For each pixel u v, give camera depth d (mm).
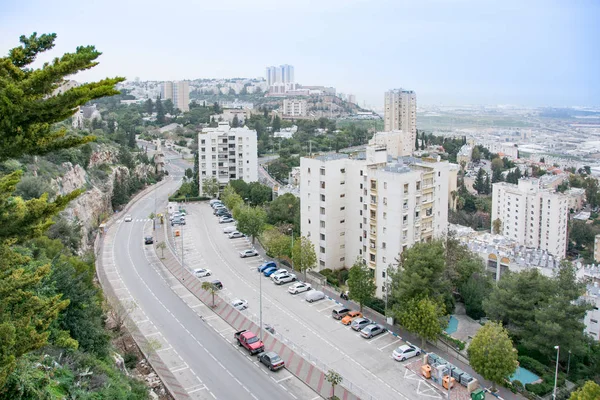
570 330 77750
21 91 25391
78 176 146750
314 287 105500
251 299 99375
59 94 26453
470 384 69562
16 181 30141
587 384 55531
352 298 92500
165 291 102625
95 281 104812
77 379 48531
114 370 59875
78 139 29359
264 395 66875
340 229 112562
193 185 195875
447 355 79562
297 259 106875
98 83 27391
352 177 108750
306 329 87000
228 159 193500
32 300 34688
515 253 137000
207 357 76500
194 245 134000
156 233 144625
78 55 26766
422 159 117875
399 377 72500
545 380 73312
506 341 68875
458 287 102500
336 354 78750
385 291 99812
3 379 27297
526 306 84000
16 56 28266
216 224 155125
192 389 67625
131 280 108188
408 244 98250
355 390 68188
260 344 78438
